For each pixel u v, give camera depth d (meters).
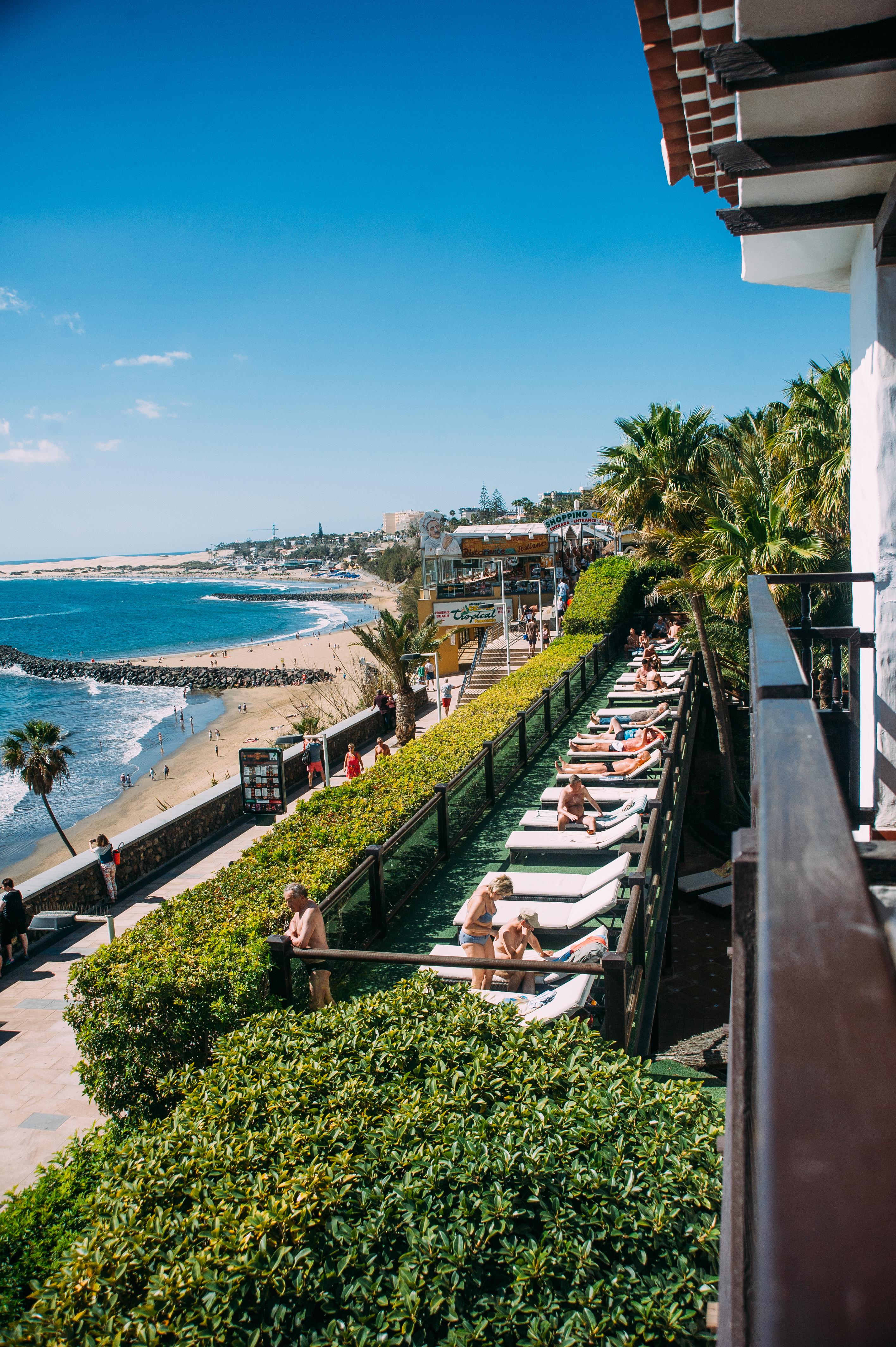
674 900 16.38
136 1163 4.48
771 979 0.68
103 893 16.86
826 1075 0.57
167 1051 7.69
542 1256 3.56
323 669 92.62
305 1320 3.51
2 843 40.97
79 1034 7.95
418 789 12.25
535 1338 3.33
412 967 8.99
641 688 21.52
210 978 7.62
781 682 1.58
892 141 3.66
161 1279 3.59
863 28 3.00
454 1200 3.94
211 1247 3.76
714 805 24.33
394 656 29.67
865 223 4.35
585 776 14.51
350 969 8.97
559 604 37.84
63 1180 6.56
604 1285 3.48
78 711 79.31
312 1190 4.00
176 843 19.20
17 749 32.66
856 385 5.14
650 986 8.43
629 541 52.78
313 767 24.97
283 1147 4.46
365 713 31.70
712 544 20.27
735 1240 1.35
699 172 5.65
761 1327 0.49
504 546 47.12
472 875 11.17
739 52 3.13
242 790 21.11
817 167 3.78
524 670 21.58
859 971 0.66
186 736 64.31
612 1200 3.86
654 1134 4.30
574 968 6.55
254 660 106.56
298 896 8.17
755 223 4.49
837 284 5.60
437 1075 5.01
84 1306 3.64
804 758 1.15
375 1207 3.94
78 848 38.81
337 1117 4.60
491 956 8.44
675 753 14.00
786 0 2.87
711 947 15.28
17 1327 3.59
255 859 10.25
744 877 1.54
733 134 4.48
